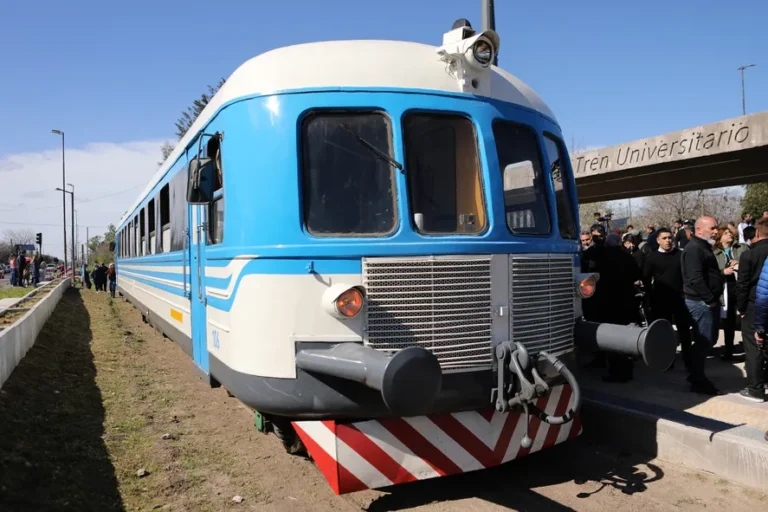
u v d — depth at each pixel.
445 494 4.38
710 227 6.02
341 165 4.01
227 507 4.21
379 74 4.11
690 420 4.96
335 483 3.82
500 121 4.41
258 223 4.00
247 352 4.04
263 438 5.71
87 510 4.06
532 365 3.93
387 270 3.83
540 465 4.93
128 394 7.32
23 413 5.79
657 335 4.12
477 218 4.17
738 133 7.93
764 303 5.12
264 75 4.14
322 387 3.79
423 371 3.28
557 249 4.56
